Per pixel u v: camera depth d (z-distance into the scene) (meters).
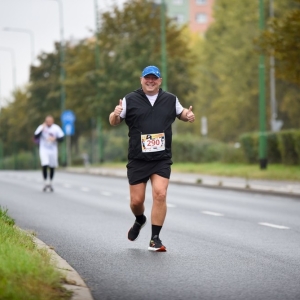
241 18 161.25
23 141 163.25
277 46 60.16
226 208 39.25
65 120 108.94
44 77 146.50
